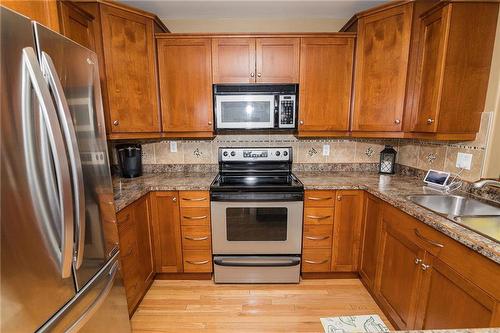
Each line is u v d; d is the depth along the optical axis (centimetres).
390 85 199
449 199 168
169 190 207
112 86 190
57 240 90
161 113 220
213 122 222
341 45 210
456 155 182
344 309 188
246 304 194
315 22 242
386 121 205
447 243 117
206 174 251
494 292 94
